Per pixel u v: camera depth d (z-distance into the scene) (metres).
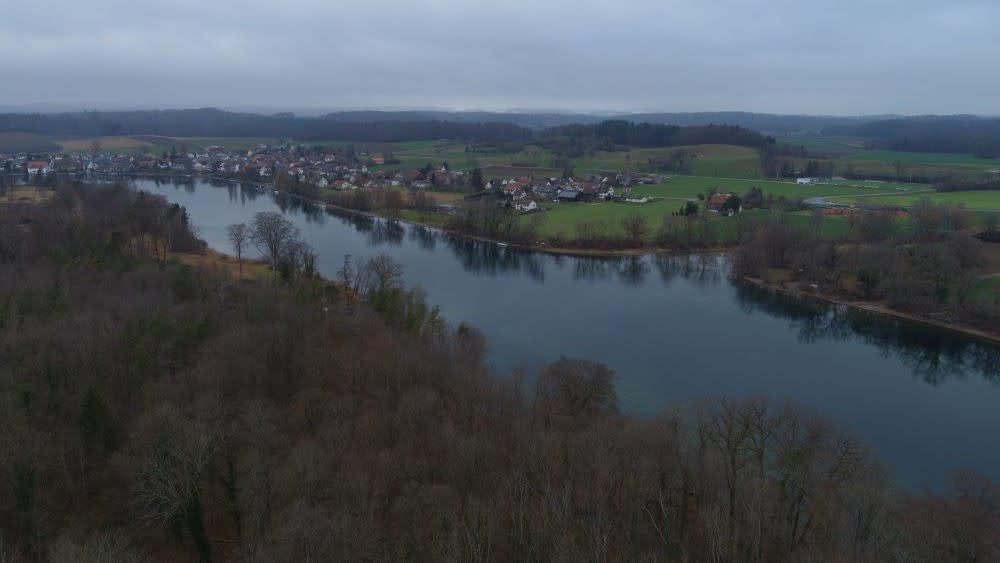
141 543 55.62
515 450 69.75
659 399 102.38
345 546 48.94
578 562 53.31
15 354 76.00
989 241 191.75
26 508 53.53
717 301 159.38
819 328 140.75
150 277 117.44
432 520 55.88
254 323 93.25
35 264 129.12
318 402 73.38
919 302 146.00
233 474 58.06
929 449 90.19
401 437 68.44
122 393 72.56
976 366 121.75
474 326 134.88
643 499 63.66
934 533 54.56
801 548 56.06
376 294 113.56
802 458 61.84
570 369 85.38
